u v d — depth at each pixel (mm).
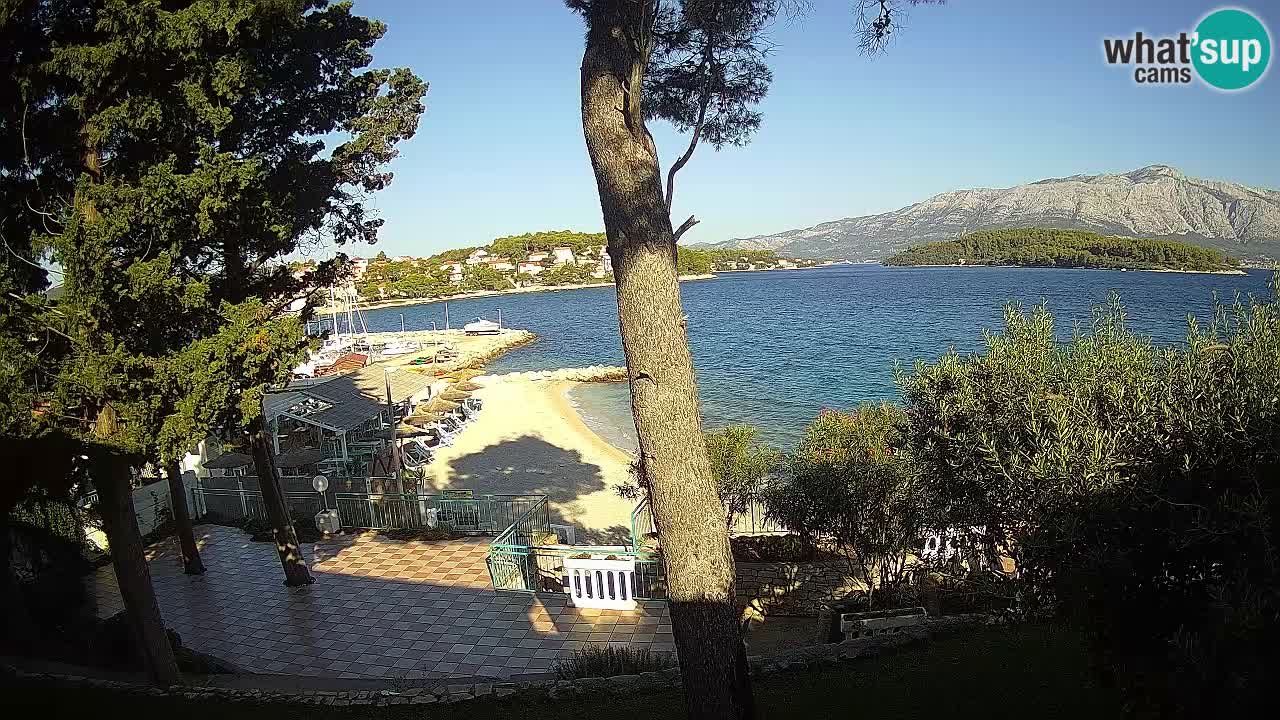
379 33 12555
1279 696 3631
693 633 5562
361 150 12102
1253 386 5246
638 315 5496
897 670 7277
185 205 8562
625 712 7262
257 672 10508
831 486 10805
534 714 7395
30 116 8617
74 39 8586
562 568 14320
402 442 29016
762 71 7109
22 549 11695
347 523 17812
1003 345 7711
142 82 8641
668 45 6730
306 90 11820
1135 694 4957
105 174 9094
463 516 18344
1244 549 4266
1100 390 6480
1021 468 6375
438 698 8008
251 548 16484
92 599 13070
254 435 13562
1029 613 6770
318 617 12477
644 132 5613
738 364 59406
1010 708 6238
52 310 8336
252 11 8617
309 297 11688
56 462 8781
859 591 12148
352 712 7762
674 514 5562
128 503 9477
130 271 8219
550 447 30781
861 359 58625
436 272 199250
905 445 8734
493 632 11438
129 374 8477
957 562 10500
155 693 8531
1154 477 5387
